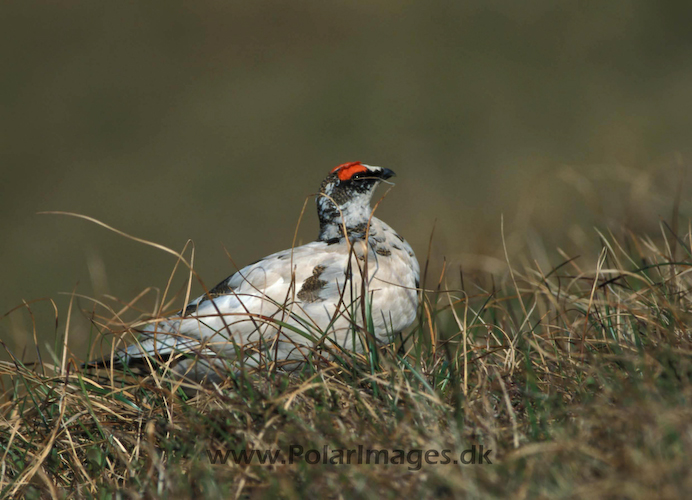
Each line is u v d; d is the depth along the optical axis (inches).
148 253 944.9
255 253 893.2
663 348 189.0
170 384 246.1
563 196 597.6
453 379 214.2
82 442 227.9
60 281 887.1
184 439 206.5
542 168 826.2
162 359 255.9
